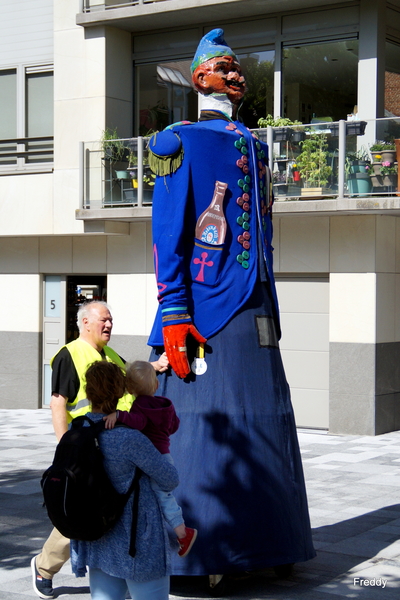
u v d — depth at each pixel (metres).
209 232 5.91
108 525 4.00
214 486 5.70
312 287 13.85
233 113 6.35
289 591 5.78
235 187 6.03
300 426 14.00
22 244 16.56
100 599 4.16
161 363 5.94
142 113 16.22
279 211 13.24
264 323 6.08
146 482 4.14
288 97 14.92
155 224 5.93
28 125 17.05
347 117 14.05
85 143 15.12
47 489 4.00
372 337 13.26
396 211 12.84
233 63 6.29
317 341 13.83
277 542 5.75
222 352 5.88
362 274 13.30
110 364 4.30
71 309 16.45
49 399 16.58
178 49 15.84
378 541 7.07
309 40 14.67
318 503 8.59
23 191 16.00
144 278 15.29
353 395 13.38
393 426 13.79
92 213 14.91
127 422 4.25
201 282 5.90
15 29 17.06
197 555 5.60
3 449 12.05
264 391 5.95
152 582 4.10
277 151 13.45
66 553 5.55
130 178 14.76
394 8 14.53
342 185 13.01
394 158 12.79
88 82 15.67
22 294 16.61
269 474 5.82
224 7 14.64
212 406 5.81
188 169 5.88
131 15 15.06
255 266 6.05
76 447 4.04
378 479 9.89
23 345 16.61
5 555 6.71
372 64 14.05
